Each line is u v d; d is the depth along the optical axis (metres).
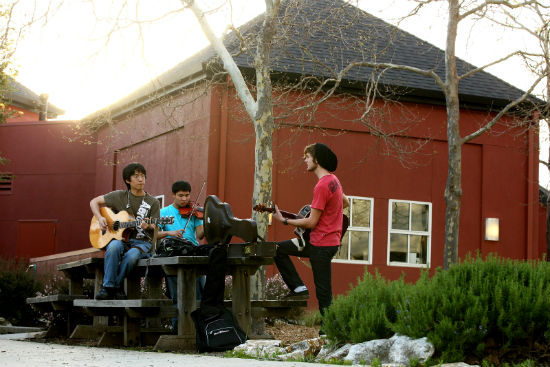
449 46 12.59
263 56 10.05
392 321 5.35
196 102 14.30
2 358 5.04
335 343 5.52
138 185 7.46
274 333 9.47
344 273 14.30
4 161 20.95
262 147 9.91
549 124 13.41
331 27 11.85
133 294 7.24
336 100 14.53
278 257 6.54
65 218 20.33
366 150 14.71
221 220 6.29
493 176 15.58
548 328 4.67
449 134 12.64
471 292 4.85
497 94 15.64
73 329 8.54
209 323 5.89
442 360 4.61
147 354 5.61
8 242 20.81
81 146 20.38
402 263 14.72
